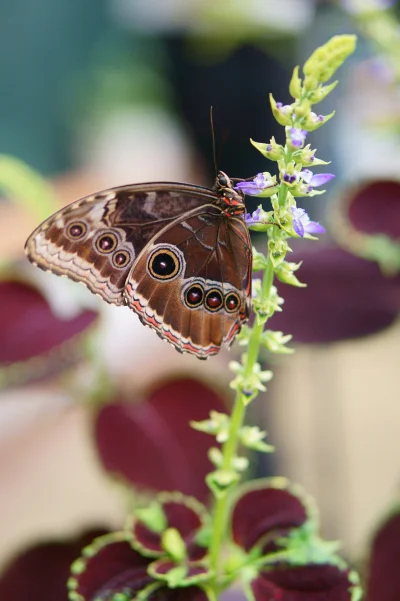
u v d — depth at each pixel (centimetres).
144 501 78
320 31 101
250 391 68
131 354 134
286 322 81
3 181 78
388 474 120
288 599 70
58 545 77
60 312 81
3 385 80
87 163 237
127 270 69
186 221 68
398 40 85
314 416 127
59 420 138
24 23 232
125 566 72
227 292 69
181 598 71
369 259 83
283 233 66
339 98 102
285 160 65
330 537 100
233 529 73
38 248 67
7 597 76
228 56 107
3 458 129
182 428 80
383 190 83
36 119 238
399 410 138
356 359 153
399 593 74
